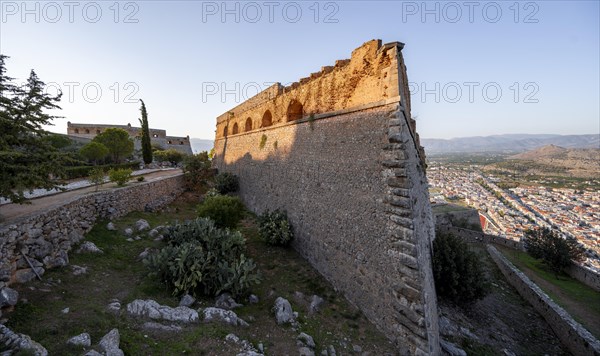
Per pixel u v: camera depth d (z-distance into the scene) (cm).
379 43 1025
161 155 4034
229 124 3005
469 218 3250
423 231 1009
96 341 565
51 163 788
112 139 3123
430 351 748
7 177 682
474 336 1008
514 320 1298
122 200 1496
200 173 2611
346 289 1061
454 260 1171
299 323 859
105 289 801
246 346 663
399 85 922
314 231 1291
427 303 813
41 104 782
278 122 1786
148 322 670
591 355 995
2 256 650
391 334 851
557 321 1239
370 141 1004
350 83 1140
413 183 903
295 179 1508
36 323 575
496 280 1803
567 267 1931
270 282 1110
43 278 748
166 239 1218
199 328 688
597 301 1527
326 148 1259
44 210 895
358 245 1022
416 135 1188
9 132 728
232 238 1134
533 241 2123
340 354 772
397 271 851
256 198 2034
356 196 1052
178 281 834
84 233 1097
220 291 894
